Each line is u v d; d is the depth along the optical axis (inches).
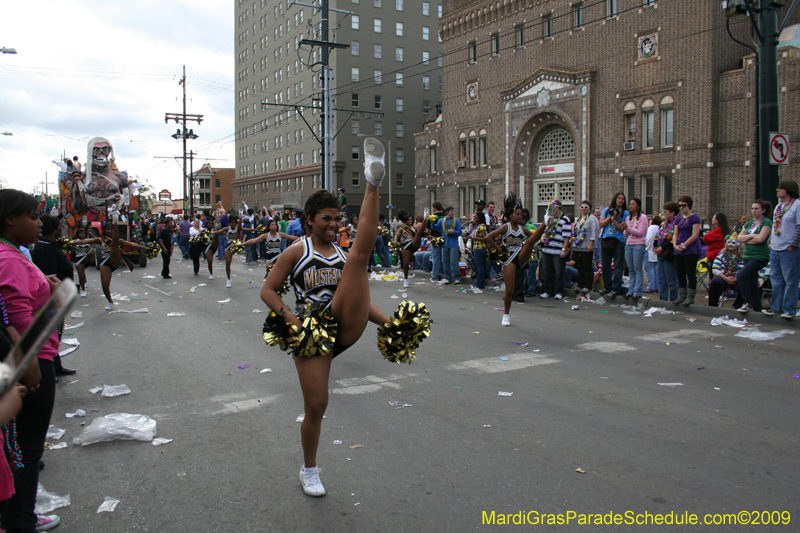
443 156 1651.1
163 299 504.4
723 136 1035.3
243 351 304.2
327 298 143.6
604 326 365.4
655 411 203.8
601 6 1208.8
